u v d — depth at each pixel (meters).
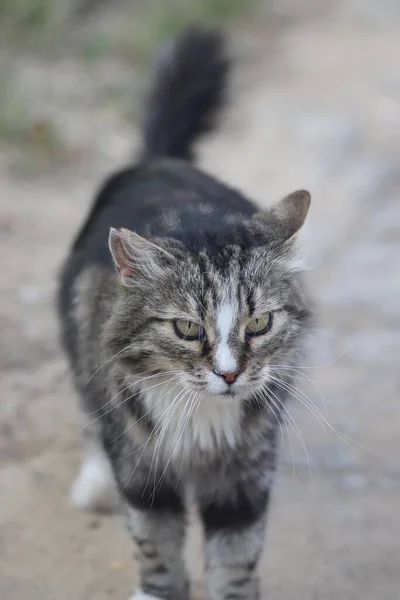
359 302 7.67
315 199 9.40
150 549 4.56
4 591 4.73
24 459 5.74
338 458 5.88
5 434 5.93
